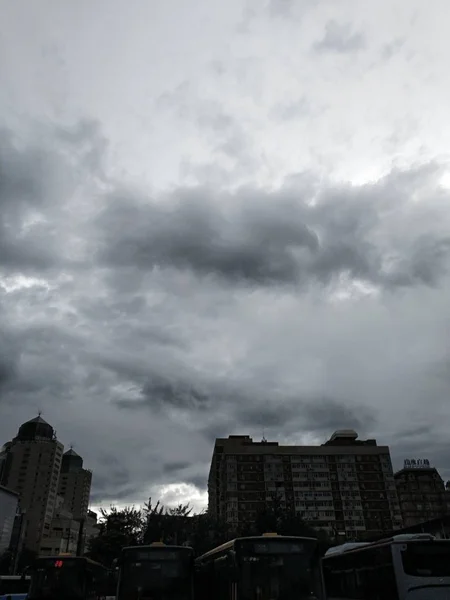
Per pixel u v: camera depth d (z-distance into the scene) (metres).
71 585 20.25
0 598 27.36
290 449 110.19
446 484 151.62
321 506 104.81
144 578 16.53
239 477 105.94
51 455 144.38
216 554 18.75
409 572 14.78
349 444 116.94
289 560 15.55
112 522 56.78
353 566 18.11
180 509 57.09
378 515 105.81
